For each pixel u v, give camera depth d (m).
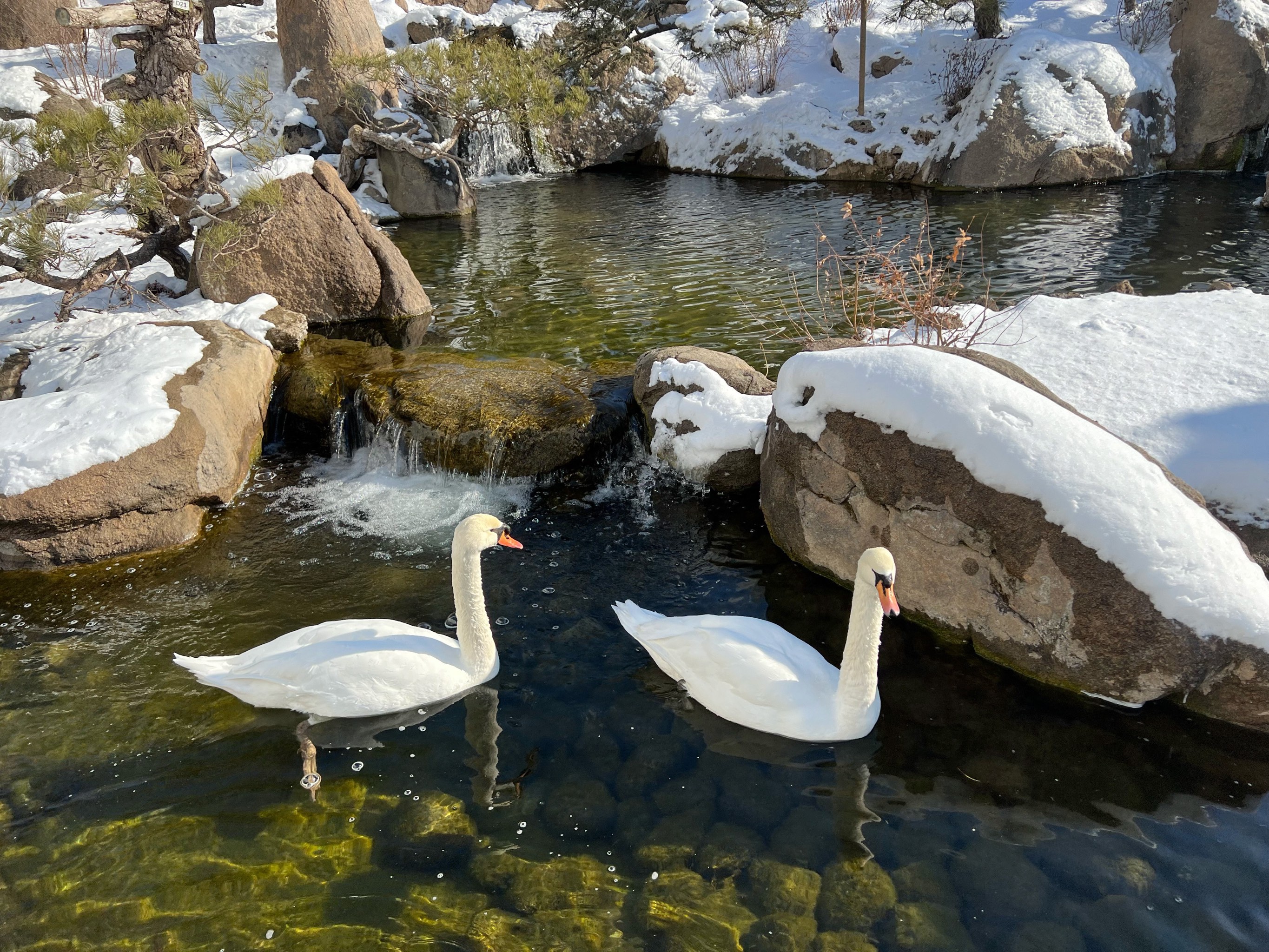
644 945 3.34
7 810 4.07
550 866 3.72
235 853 3.82
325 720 4.64
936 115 19.67
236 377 7.72
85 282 9.27
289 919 3.50
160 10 9.23
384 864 3.75
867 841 3.80
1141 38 19.55
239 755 4.42
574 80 21.88
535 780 4.21
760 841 3.82
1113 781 4.10
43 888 3.67
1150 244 12.93
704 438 6.97
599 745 4.44
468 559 4.66
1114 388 6.27
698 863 3.71
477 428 7.36
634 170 22.97
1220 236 13.09
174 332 8.30
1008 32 20.80
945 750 4.33
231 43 20.14
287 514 6.96
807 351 5.96
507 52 16.67
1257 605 4.26
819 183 19.73
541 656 5.16
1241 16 17.75
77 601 5.83
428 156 16.23
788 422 5.91
